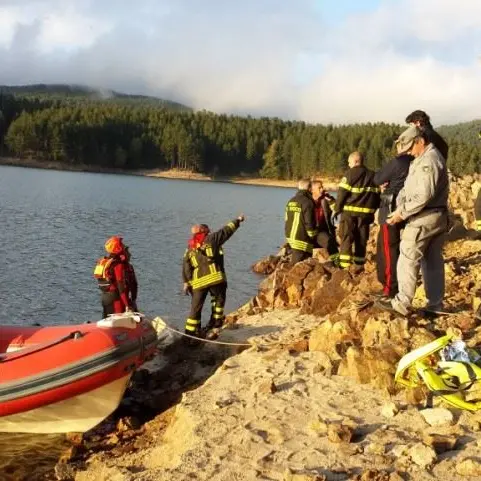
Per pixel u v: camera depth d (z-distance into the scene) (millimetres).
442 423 5574
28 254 23328
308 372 7035
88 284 18672
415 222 7031
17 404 7387
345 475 4938
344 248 11047
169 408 7992
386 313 7223
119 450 6879
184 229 35344
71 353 7602
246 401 6496
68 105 161375
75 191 64938
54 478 6562
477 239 13648
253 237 34031
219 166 142250
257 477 5062
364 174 10820
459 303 8359
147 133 139375
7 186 64500
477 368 5883
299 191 11914
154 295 17359
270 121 155750
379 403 6152
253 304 12109
